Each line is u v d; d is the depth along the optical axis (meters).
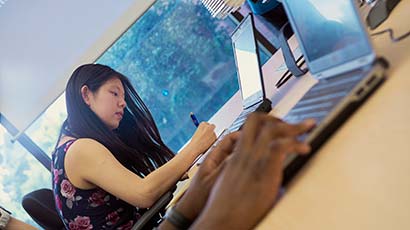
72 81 1.52
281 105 1.15
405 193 0.43
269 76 1.72
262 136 0.53
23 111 2.67
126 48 2.76
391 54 0.67
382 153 0.49
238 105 2.14
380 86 0.59
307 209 0.49
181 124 2.92
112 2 2.57
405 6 0.88
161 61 2.92
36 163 2.84
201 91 2.96
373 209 0.43
